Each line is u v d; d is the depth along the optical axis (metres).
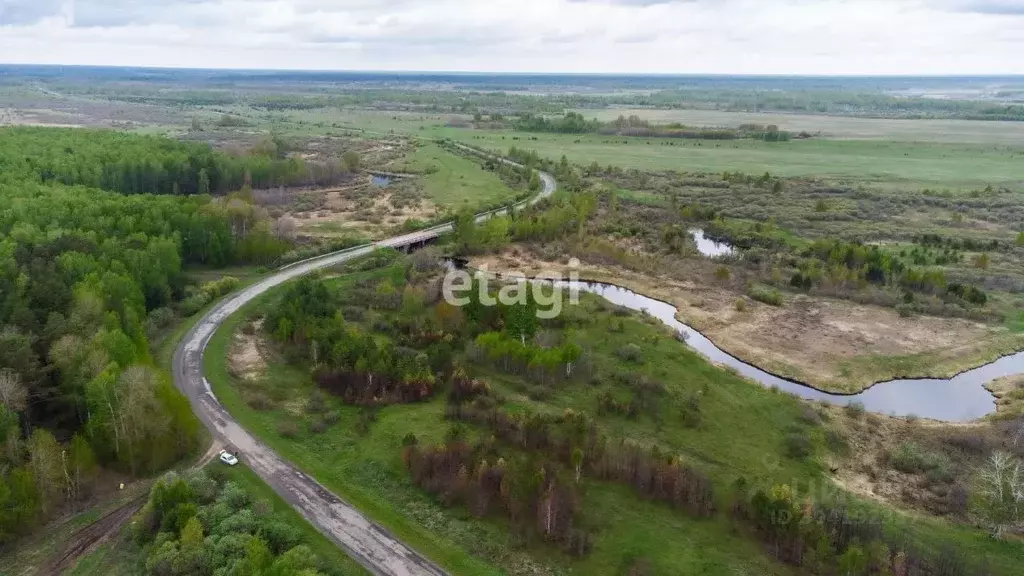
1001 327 113.44
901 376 98.81
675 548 59.97
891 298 123.31
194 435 72.00
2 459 61.19
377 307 113.75
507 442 74.81
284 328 95.38
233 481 64.94
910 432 82.94
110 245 106.81
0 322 77.50
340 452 72.44
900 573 56.03
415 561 56.91
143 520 57.88
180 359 90.44
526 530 61.25
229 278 119.31
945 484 71.50
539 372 89.88
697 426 81.19
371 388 84.12
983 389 95.94
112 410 65.19
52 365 72.62
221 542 54.25
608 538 60.94
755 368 101.00
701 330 113.31
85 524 59.66
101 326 77.94
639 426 80.75
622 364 96.25
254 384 85.38
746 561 58.72
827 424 83.44
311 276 126.69
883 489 71.00
